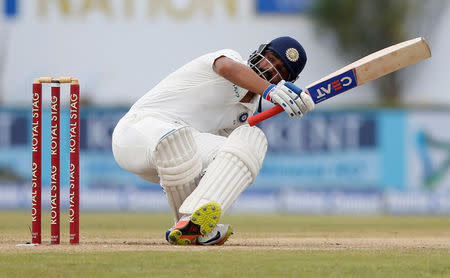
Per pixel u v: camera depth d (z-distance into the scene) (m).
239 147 15.11
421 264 11.41
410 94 72.81
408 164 54.25
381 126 54.34
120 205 55.91
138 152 15.34
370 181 54.50
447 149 54.16
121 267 10.79
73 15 75.56
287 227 30.20
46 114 50.09
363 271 10.53
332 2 73.88
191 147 14.96
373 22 74.62
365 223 35.97
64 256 12.10
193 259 11.70
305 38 75.19
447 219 43.69
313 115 54.72
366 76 14.93
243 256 12.21
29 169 57.59
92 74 75.75
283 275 10.06
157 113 15.82
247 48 75.94
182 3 76.31
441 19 74.44
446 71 73.50
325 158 54.72
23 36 75.19
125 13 76.12
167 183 15.04
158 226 29.12
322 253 13.09
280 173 55.03
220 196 14.80
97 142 56.03
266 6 75.69
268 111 15.13
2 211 53.62
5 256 12.09
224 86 15.89
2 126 57.62
